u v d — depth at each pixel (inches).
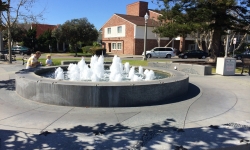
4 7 166.1
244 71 560.7
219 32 693.3
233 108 228.8
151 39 1518.2
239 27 658.2
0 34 1022.4
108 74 396.8
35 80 234.8
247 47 1914.4
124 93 219.5
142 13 1748.3
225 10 610.9
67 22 1342.3
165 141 130.4
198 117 198.4
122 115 197.5
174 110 215.6
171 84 250.5
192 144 127.6
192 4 589.0
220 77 449.1
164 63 564.7
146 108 218.7
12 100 237.3
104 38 1795.0
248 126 156.5
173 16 626.5
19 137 134.1
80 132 159.5
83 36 1336.1
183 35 645.3
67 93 217.2
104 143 127.0
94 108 214.4
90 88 214.1
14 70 504.7
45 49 1772.9
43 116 191.5
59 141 129.2
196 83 372.8
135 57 1269.7
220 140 133.6
